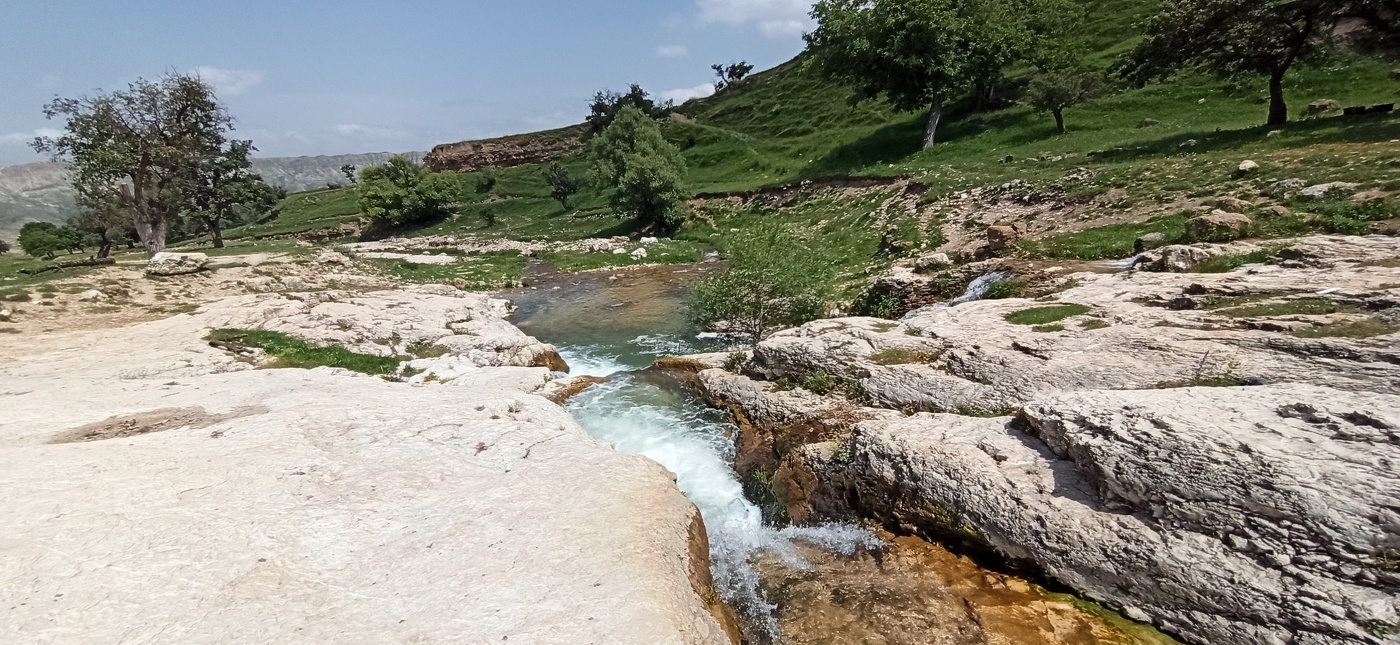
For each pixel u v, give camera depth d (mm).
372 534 7156
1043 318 11266
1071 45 47469
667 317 23922
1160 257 13414
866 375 11633
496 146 106938
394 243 56500
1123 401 7391
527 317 25797
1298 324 8398
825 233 33062
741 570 8242
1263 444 6035
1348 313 8406
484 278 34469
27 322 19312
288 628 5547
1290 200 15977
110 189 33844
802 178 47469
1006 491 7531
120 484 7930
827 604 7285
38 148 31422
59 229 59500
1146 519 6551
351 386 13086
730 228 44875
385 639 5457
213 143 37500
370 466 8812
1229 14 25766
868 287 19859
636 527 7332
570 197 78312
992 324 11688
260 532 7000
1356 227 13352
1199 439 6348
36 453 8859
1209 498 6117
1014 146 38219
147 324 19109
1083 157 28875
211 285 26328
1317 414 6176
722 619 6867
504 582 6270
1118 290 11898
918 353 11727
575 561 6617
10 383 13016
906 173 37188
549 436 10055
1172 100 37719
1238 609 5766
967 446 8375
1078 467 7352
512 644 5410
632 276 33875
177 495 7719
